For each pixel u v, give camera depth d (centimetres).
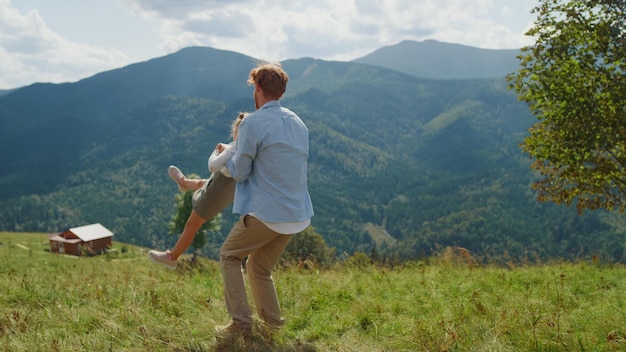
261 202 353
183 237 384
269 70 366
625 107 1127
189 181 410
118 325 409
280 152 354
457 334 370
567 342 351
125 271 731
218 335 377
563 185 1266
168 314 457
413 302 495
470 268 723
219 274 730
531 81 1227
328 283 599
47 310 473
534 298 500
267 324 387
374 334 395
